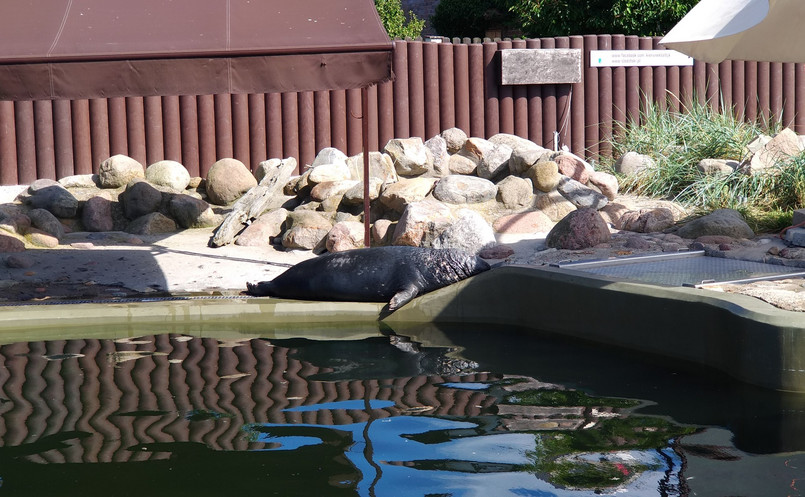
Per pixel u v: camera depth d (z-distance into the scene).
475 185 12.57
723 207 12.24
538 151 13.06
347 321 8.73
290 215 12.09
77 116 15.01
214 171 14.20
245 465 4.71
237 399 5.98
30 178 15.00
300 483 4.45
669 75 16.88
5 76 8.55
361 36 9.13
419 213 10.90
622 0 20.45
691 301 6.76
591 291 7.66
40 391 6.16
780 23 9.55
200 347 7.61
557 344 7.65
